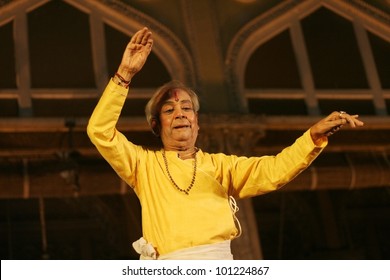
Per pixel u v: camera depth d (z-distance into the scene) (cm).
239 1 919
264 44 907
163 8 895
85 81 834
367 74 917
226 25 902
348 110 890
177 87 273
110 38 862
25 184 798
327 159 921
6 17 841
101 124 251
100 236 1273
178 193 254
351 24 941
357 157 931
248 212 795
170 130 266
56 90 820
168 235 248
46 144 796
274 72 894
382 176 927
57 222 1255
